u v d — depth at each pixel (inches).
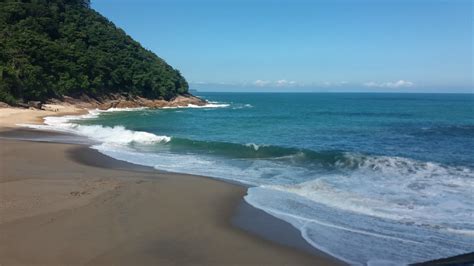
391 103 4252.0
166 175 555.2
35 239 297.0
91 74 2962.6
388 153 802.2
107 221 342.6
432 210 396.8
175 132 1320.1
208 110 2979.8
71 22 3582.7
